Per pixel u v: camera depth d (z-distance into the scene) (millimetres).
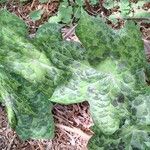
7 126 521
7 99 464
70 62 423
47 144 497
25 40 422
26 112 462
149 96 404
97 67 408
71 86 424
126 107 411
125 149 404
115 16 591
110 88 414
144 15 580
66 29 592
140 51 393
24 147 501
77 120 506
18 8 657
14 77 451
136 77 404
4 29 423
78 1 617
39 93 461
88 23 386
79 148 485
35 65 431
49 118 469
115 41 391
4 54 430
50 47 421
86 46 394
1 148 507
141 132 409
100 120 416
